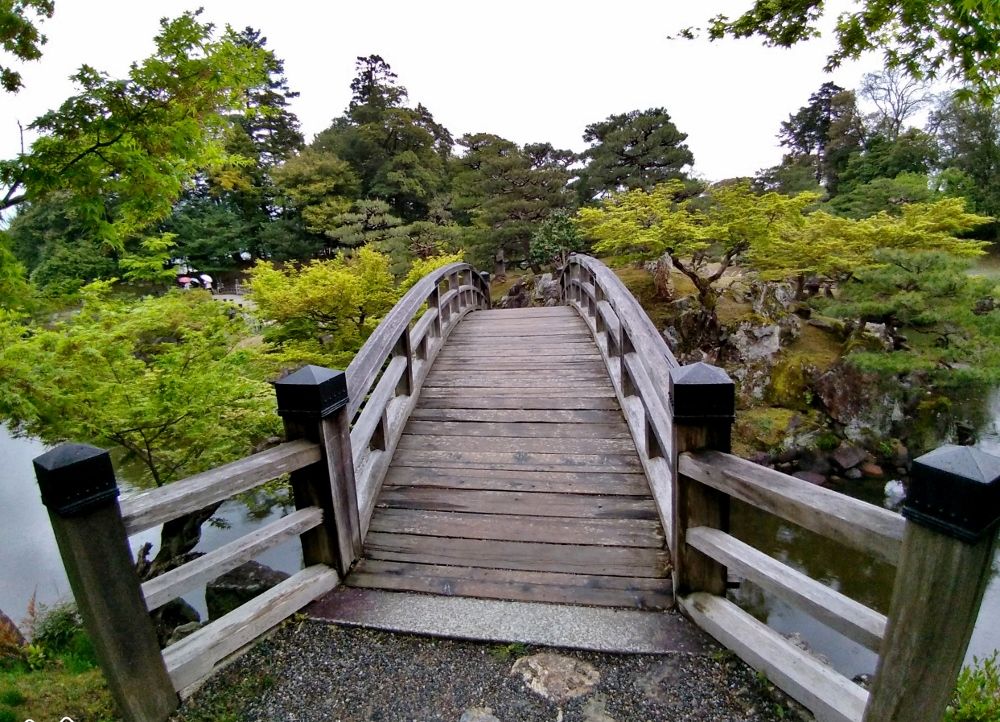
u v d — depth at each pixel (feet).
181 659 5.09
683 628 5.78
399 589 6.70
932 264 26.35
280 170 63.41
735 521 22.07
